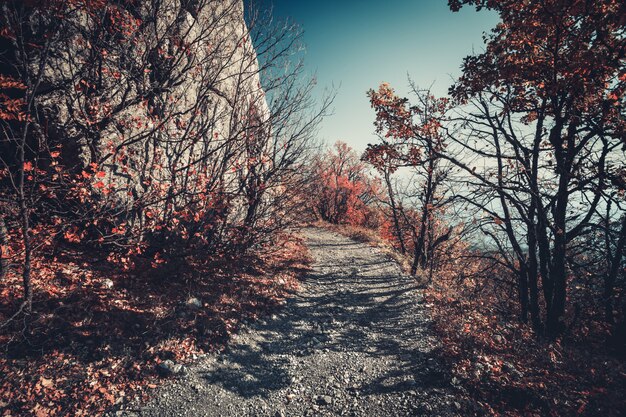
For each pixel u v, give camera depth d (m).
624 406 5.32
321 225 29.91
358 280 12.87
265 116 12.83
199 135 9.84
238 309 8.30
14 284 6.02
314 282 12.12
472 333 7.88
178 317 7.07
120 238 8.02
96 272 7.54
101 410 4.59
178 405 4.98
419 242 15.99
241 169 11.04
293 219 13.20
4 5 5.93
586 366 6.82
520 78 8.61
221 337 7.00
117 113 8.92
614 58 7.14
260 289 9.91
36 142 7.45
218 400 5.25
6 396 4.30
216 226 11.26
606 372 6.58
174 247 10.04
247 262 11.72
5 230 6.09
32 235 6.69
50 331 5.43
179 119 10.54
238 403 5.27
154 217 9.24
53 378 4.78
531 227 9.53
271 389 5.73
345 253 17.84
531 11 7.34
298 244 17.34
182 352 6.18
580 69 7.01
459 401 5.21
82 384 4.85
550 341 8.47
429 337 7.73
